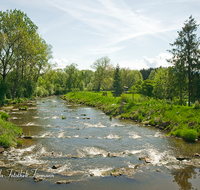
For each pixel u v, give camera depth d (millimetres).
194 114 18062
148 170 9438
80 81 101188
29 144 13445
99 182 8258
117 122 22578
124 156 11336
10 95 42812
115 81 74938
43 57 49312
